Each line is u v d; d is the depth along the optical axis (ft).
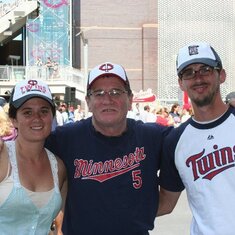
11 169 10.75
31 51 121.80
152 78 139.74
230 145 11.06
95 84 11.93
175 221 26.05
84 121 12.44
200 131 11.43
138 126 12.42
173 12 139.33
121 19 139.64
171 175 12.32
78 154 11.97
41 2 121.90
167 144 12.01
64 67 113.09
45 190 11.01
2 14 119.55
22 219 10.71
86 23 139.03
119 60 139.64
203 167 11.26
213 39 139.64
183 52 11.73
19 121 11.10
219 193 10.95
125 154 11.97
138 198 11.95
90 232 11.81
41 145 11.25
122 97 11.95
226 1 139.54
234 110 11.39
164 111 65.05
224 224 10.80
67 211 12.17
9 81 106.01
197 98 11.34
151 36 139.64
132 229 11.82
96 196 11.78
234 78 139.23
